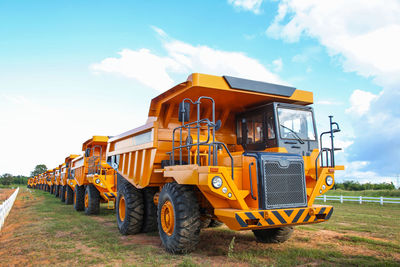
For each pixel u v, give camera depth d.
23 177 80.38
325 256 5.07
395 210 13.35
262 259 4.92
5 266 4.84
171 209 5.41
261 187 4.69
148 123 6.86
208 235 6.98
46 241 6.57
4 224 9.76
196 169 4.67
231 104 6.56
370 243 6.18
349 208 14.41
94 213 11.55
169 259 4.90
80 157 14.15
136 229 7.30
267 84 5.85
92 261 4.97
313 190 5.25
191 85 5.29
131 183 7.82
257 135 6.23
